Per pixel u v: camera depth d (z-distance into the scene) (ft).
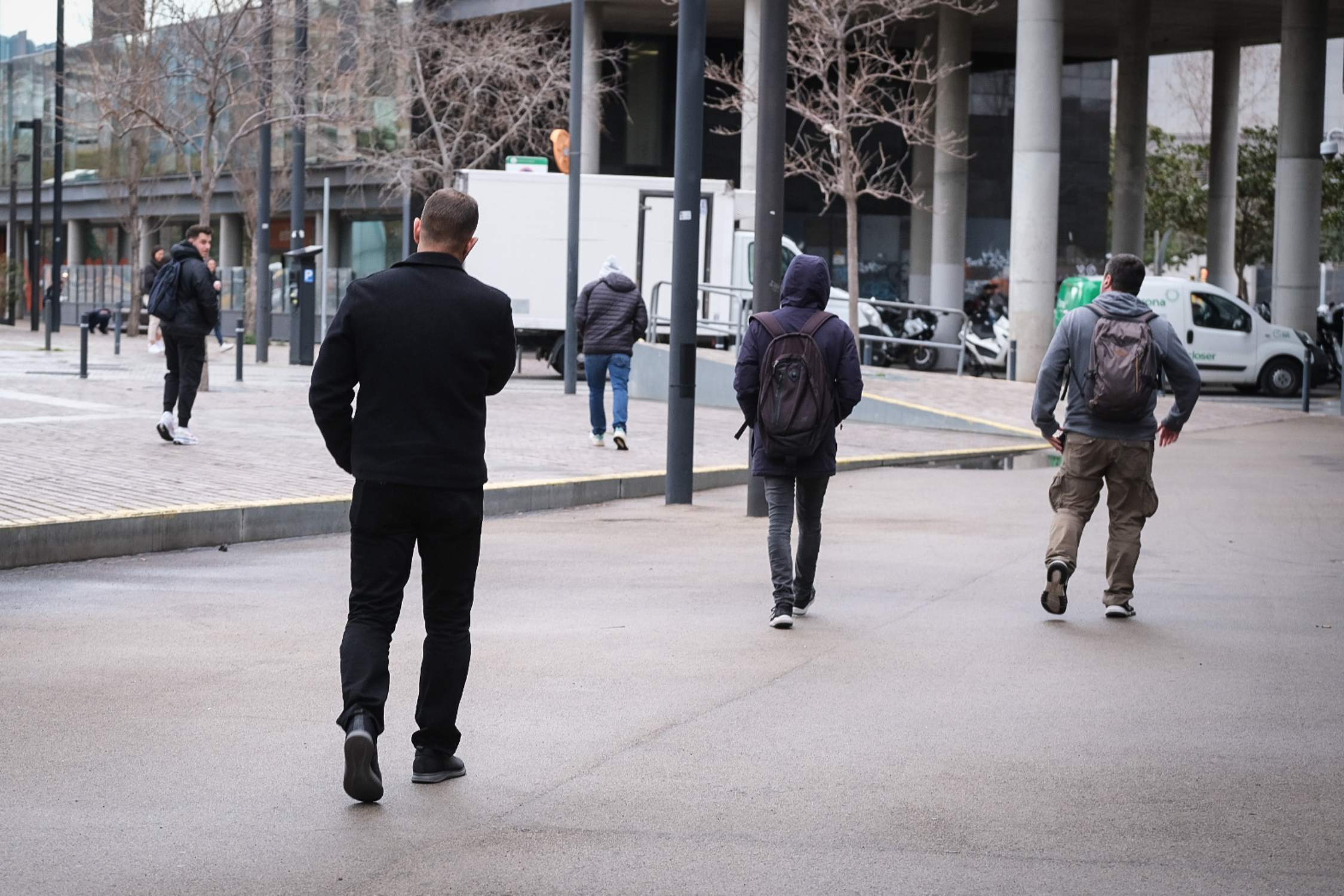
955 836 27.02
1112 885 24.56
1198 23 264.93
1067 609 49.29
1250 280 374.84
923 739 33.47
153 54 209.15
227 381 150.51
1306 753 32.42
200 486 70.23
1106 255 306.96
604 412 97.81
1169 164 345.92
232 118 248.52
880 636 44.83
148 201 327.47
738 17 257.96
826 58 208.74
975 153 283.59
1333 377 191.72
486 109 243.60
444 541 29.63
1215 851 26.25
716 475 88.43
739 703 36.70
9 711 35.65
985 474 94.53
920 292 276.82
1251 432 125.49
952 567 58.13
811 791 29.68
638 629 45.91
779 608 45.93
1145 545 64.13
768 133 74.28
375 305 29.01
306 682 38.81
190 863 25.54
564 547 63.93
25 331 298.56
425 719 30.12
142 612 48.26
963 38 246.27
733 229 173.99
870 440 112.98
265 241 196.24
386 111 263.49
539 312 176.76
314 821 27.78
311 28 232.53
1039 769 31.22
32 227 285.64
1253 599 51.19
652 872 25.13
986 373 201.05
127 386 132.26
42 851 26.09
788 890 24.31
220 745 32.89
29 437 89.40
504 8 249.96
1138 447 46.91
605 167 276.00
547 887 24.43
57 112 250.98
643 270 176.24
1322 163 220.84
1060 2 182.50
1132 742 33.24
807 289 46.83
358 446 29.12
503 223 175.83
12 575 55.21
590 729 34.35
